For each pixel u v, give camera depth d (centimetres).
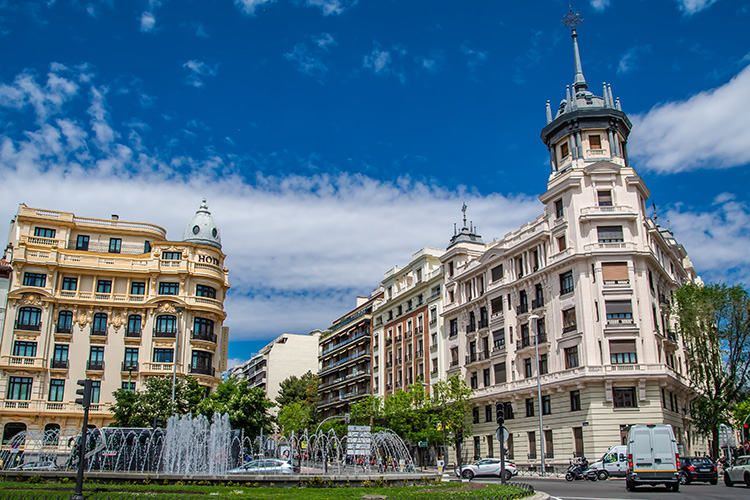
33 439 6091
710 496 2695
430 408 6531
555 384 5338
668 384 5138
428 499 2197
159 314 6738
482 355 6525
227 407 5653
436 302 7600
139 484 2956
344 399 9812
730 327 5334
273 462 3691
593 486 3456
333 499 2175
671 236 7388
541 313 5766
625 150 6078
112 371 6512
